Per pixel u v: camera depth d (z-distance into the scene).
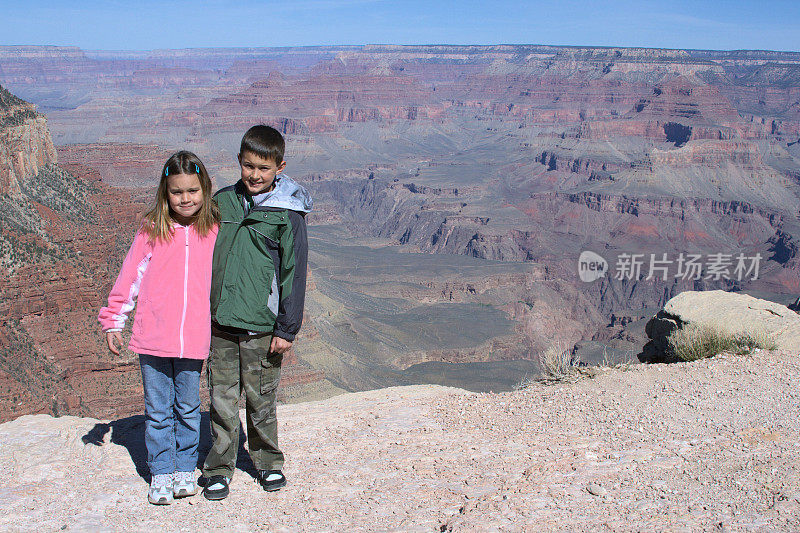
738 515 5.20
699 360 9.76
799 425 7.07
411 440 7.31
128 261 5.78
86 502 5.71
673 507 5.40
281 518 5.50
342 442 7.29
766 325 11.08
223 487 5.88
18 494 5.82
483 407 8.45
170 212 5.75
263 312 5.77
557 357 9.89
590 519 5.23
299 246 5.84
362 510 5.60
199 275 5.75
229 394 5.98
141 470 6.30
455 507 5.62
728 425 7.25
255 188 5.82
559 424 7.66
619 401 8.24
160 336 5.69
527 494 5.70
